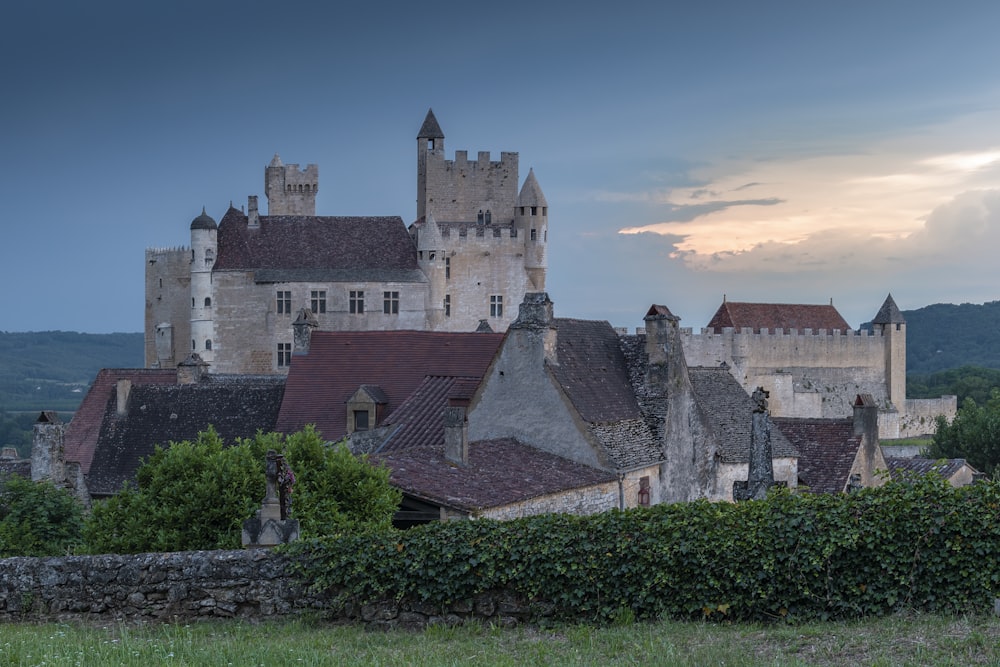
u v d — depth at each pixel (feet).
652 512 72.95
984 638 59.67
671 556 70.54
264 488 101.65
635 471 123.75
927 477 68.85
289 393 164.45
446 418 111.55
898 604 66.69
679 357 138.31
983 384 537.24
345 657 63.41
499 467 113.09
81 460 176.86
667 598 70.90
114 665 59.41
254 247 378.32
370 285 373.81
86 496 163.02
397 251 383.04
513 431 126.31
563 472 117.19
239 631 70.64
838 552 67.87
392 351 166.71
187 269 389.19
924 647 59.57
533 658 63.16
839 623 66.28
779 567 68.69
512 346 127.24
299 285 370.73
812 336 449.48
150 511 101.50
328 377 165.27
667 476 131.64
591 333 139.33
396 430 136.15
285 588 74.08
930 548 66.33
